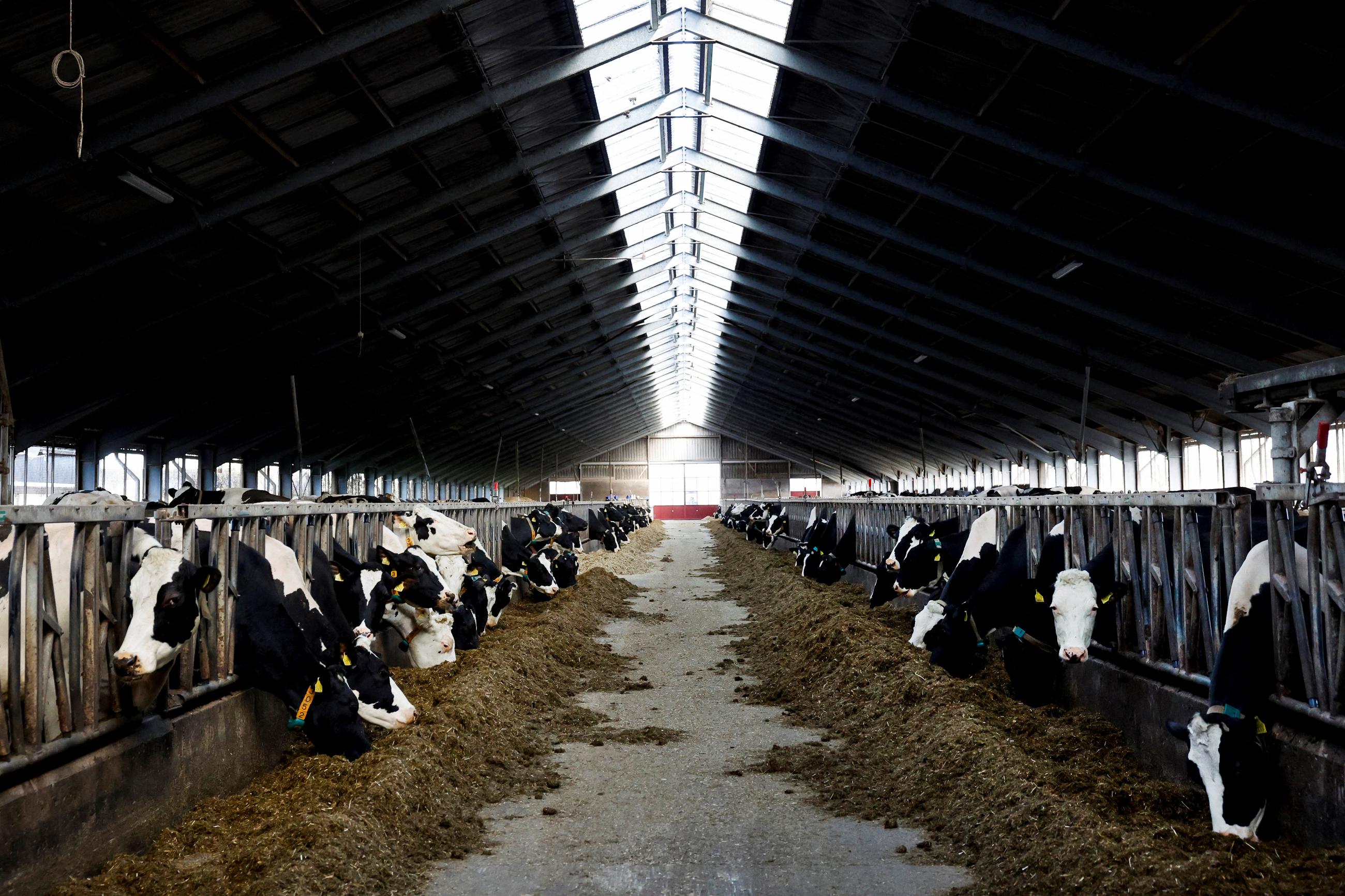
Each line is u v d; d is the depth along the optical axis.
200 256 16.73
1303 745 4.42
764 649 12.20
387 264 20.47
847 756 7.05
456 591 10.46
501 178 18.02
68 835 4.17
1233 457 26.02
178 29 11.08
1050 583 6.44
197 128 13.09
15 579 4.12
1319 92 11.84
